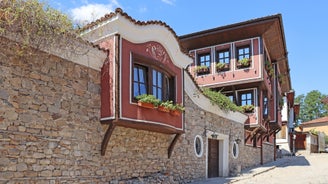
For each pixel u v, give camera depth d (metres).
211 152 14.16
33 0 6.33
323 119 50.81
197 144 12.74
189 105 12.21
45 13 6.60
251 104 17.94
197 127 12.70
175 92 10.31
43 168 6.75
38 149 6.70
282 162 21.89
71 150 7.38
